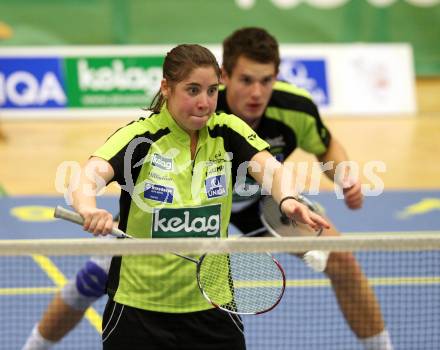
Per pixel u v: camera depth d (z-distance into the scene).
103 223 8.91
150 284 9.54
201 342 9.72
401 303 16.19
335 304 16.20
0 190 25.22
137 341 9.61
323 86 36.25
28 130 32.84
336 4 37.16
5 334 14.77
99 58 35.16
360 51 36.84
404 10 37.53
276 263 9.70
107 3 36.00
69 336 15.09
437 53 37.94
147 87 35.41
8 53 34.69
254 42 12.35
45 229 22.05
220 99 13.00
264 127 13.51
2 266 18.33
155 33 36.47
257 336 14.70
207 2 36.62
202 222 9.66
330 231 13.12
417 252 18.69
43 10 35.50
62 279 17.70
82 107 34.97
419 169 27.97
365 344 13.60
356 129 33.78
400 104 36.59
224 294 9.76
